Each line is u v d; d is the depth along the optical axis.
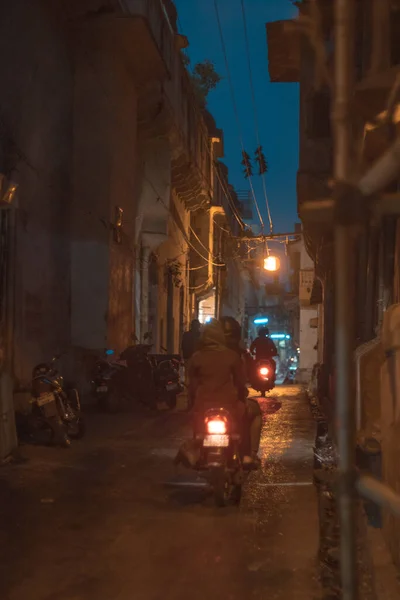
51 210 13.35
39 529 5.24
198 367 6.19
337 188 1.56
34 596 3.85
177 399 17.09
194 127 26.25
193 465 6.03
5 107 10.91
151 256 21.86
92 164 14.91
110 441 9.77
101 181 14.89
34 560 4.49
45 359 12.73
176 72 21.80
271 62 14.20
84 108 14.98
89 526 5.34
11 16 11.27
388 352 4.27
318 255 14.62
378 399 5.93
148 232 20.50
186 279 29.77
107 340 14.74
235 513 5.73
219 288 37.75
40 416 9.27
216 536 5.05
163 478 7.17
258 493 6.50
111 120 15.15
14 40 11.38
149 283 21.98
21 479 7.10
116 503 6.10
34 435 10.09
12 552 4.67
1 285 10.73
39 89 12.63
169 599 3.79
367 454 5.29
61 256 14.08
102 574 4.22
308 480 7.05
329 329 15.33
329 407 11.11
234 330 7.67
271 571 4.24
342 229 1.54
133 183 17.67
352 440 1.62
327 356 15.53
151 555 4.60
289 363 51.47
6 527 5.30
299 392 19.62
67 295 14.47
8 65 11.10
